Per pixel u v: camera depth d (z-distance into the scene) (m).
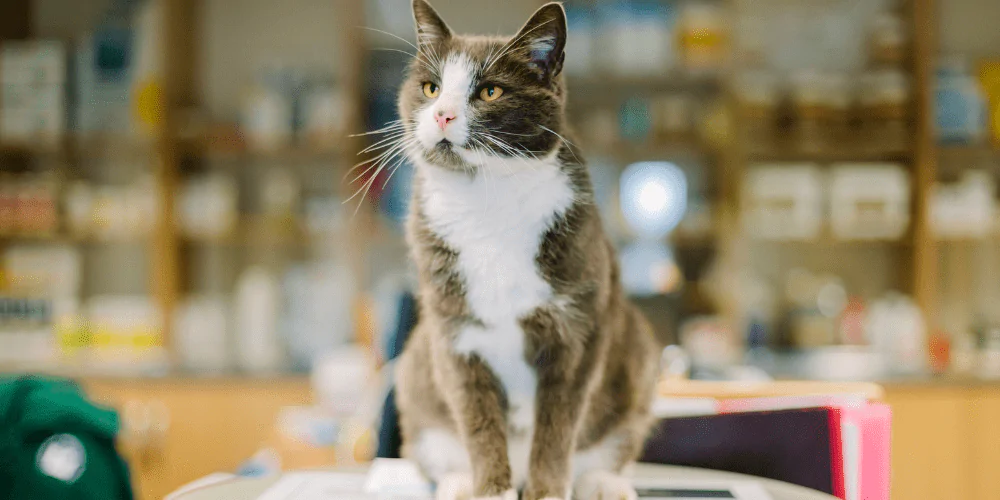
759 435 1.13
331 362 2.37
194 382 2.72
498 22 3.16
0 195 2.96
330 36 3.30
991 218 2.88
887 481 1.08
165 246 2.93
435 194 1.04
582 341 1.01
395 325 1.43
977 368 2.83
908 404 2.62
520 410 1.07
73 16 3.26
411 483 1.03
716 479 1.05
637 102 3.02
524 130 1.03
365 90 3.01
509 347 1.02
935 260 3.12
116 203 2.99
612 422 1.11
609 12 2.97
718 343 2.84
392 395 1.37
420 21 1.13
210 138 2.96
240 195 3.22
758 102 2.92
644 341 1.19
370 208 2.92
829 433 1.09
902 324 2.88
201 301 3.12
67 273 3.02
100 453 0.80
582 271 1.00
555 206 1.01
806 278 3.21
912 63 2.93
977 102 2.91
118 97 2.96
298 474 1.08
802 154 3.05
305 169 3.26
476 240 1.00
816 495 0.97
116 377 2.71
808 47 3.17
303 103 2.99
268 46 3.30
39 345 2.92
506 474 1.00
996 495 2.61
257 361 2.92
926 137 2.84
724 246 2.88
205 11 3.29
